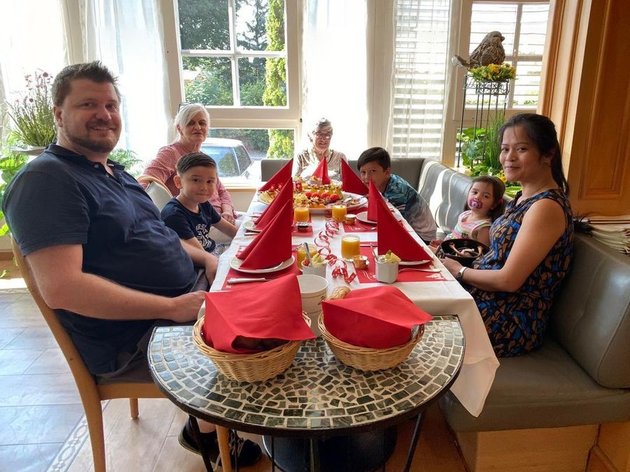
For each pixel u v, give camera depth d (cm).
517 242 136
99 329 125
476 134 288
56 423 172
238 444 151
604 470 137
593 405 127
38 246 109
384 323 84
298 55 323
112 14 301
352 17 309
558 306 147
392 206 220
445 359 93
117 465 152
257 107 335
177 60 319
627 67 158
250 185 346
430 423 170
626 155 167
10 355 216
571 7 163
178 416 177
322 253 152
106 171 139
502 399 127
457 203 252
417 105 327
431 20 310
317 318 104
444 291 121
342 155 318
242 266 135
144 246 137
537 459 142
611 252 133
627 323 121
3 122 304
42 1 297
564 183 146
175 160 254
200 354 96
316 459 95
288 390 83
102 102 129
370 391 82
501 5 312
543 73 180
